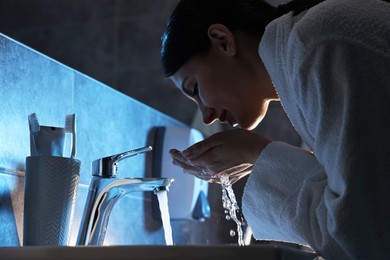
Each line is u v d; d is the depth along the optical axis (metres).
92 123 1.42
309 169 0.84
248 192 0.90
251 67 1.02
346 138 0.74
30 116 1.06
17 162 1.15
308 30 0.78
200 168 1.07
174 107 2.51
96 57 2.60
